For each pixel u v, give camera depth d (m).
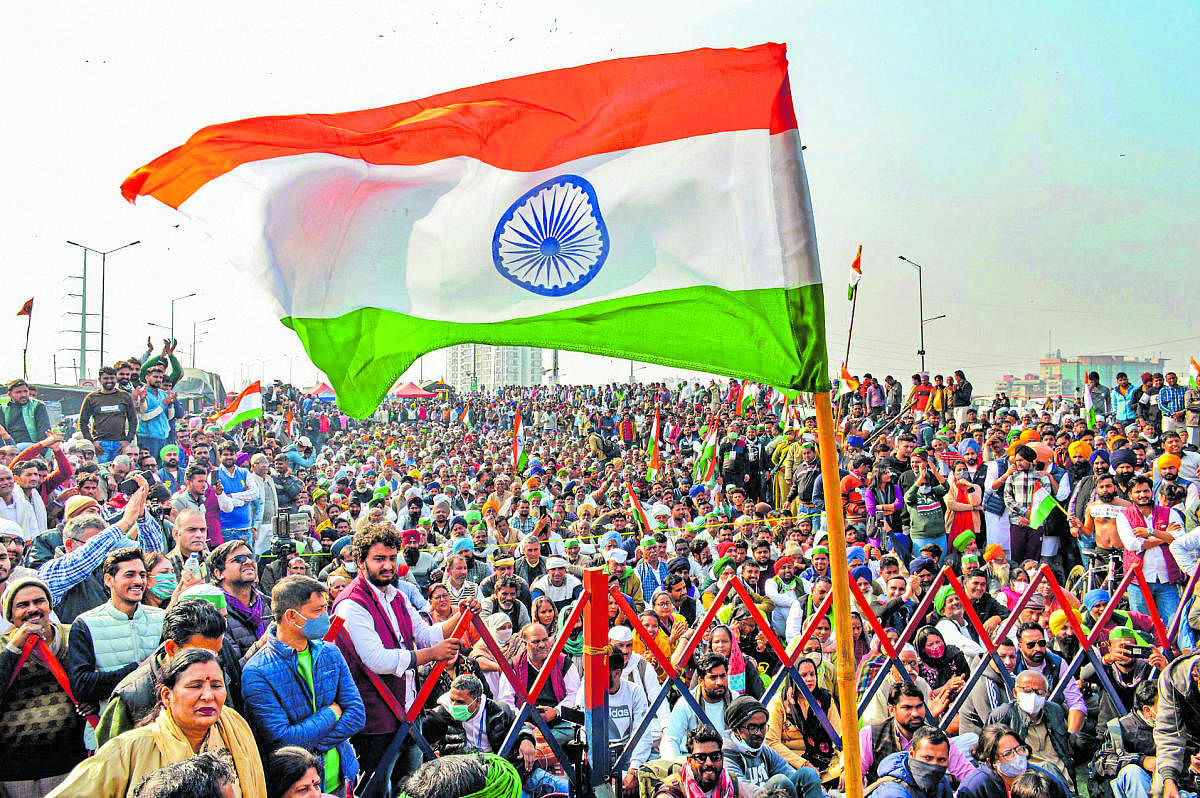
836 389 25.09
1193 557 9.47
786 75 4.24
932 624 8.84
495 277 4.20
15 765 4.98
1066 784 6.61
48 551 8.23
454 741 5.88
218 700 4.09
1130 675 7.64
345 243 4.05
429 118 4.17
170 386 16.34
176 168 3.93
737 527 13.70
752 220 4.16
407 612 6.00
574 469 22.88
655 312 4.21
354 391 4.10
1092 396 20.69
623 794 6.00
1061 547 12.88
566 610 7.98
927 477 13.34
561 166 4.24
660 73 4.29
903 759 6.04
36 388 26.27
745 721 6.32
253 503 12.39
